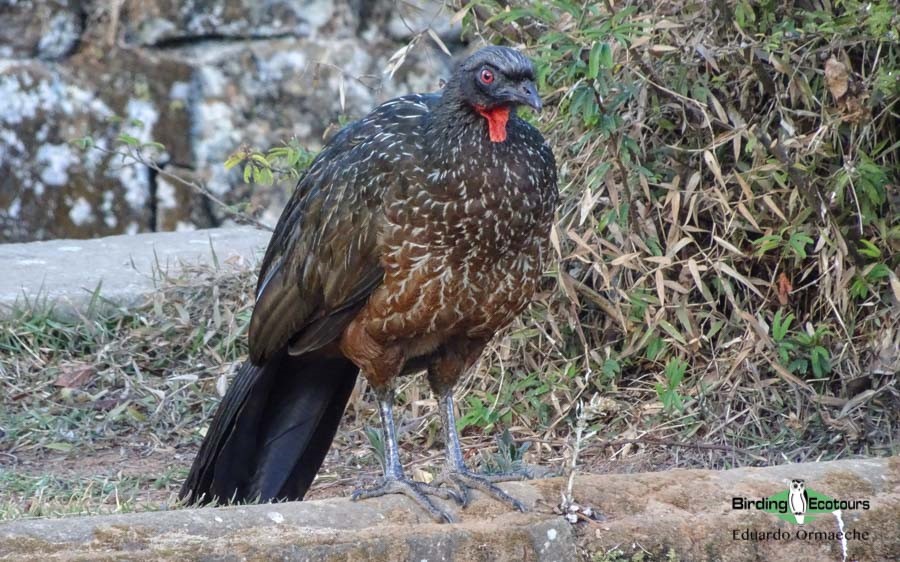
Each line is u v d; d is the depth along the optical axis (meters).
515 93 7.54
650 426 10.39
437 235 7.75
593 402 7.93
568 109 10.63
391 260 7.86
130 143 13.16
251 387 8.65
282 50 19.33
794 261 10.53
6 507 8.56
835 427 10.05
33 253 14.45
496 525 6.98
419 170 7.74
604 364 10.63
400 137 7.92
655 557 7.11
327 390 8.87
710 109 10.59
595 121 9.90
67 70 18.83
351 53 19.39
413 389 11.08
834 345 10.48
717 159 10.59
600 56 9.27
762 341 10.31
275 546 6.51
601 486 7.52
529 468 9.38
